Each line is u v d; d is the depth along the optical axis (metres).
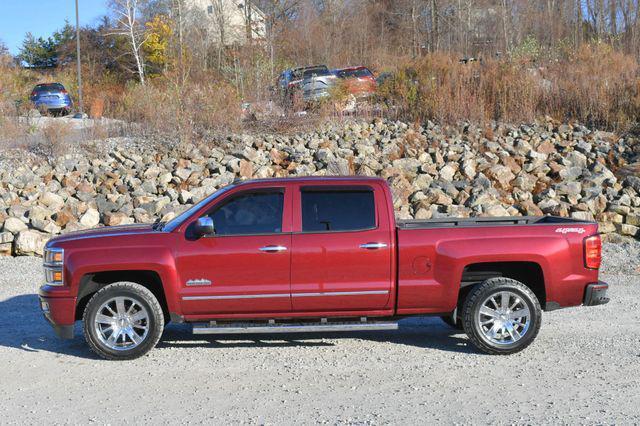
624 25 40.12
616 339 7.67
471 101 21.64
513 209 16.14
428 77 22.58
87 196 16.47
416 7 49.88
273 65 24.78
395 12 52.50
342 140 19.84
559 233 7.17
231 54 28.14
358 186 7.23
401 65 24.00
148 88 22.55
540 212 16.20
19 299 9.93
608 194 17.00
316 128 20.92
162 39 42.62
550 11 43.97
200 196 16.45
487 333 7.12
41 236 13.53
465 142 19.92
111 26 48.47
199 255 7.00
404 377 6.41
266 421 5.34
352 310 7.15
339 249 7.04
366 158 18.45
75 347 7.55
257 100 22.02
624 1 39.97
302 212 7.15
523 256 7.07
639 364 6.73
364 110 22.25
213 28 43.78
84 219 14.85
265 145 19.53
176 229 7.15
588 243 7.20
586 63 23.78
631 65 23.70
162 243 7.06
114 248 7.04
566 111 21.86
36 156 18.78
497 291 7.07
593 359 6.93
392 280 7.09
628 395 5.85
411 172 18.08
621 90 21.55
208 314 7.08
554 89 22.19
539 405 5.62
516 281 7.13
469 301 7.09
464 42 43.72
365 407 5.62
